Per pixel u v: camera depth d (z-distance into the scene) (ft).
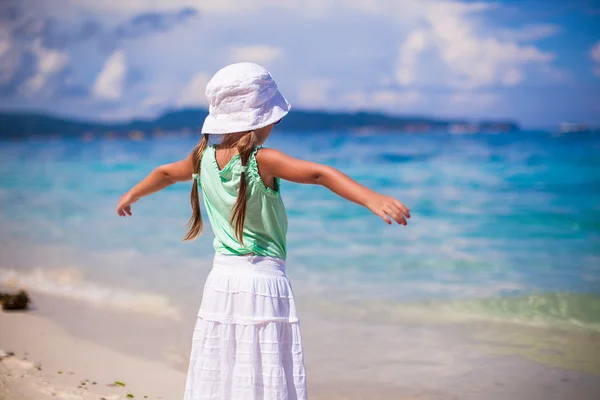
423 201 44.60
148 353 14.94
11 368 13.42
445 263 26.37
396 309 19.36
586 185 48.78
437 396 12.72
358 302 20.26
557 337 16.60
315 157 78.95
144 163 75.56
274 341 8.23
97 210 41.73
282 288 8.43
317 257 27.71
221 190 8.50
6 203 45.88
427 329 17.30
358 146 93.45
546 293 21.21
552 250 29.01
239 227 8.24
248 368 8.19
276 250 8.48
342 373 14.03
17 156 86.33
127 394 12.26
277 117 8.46
